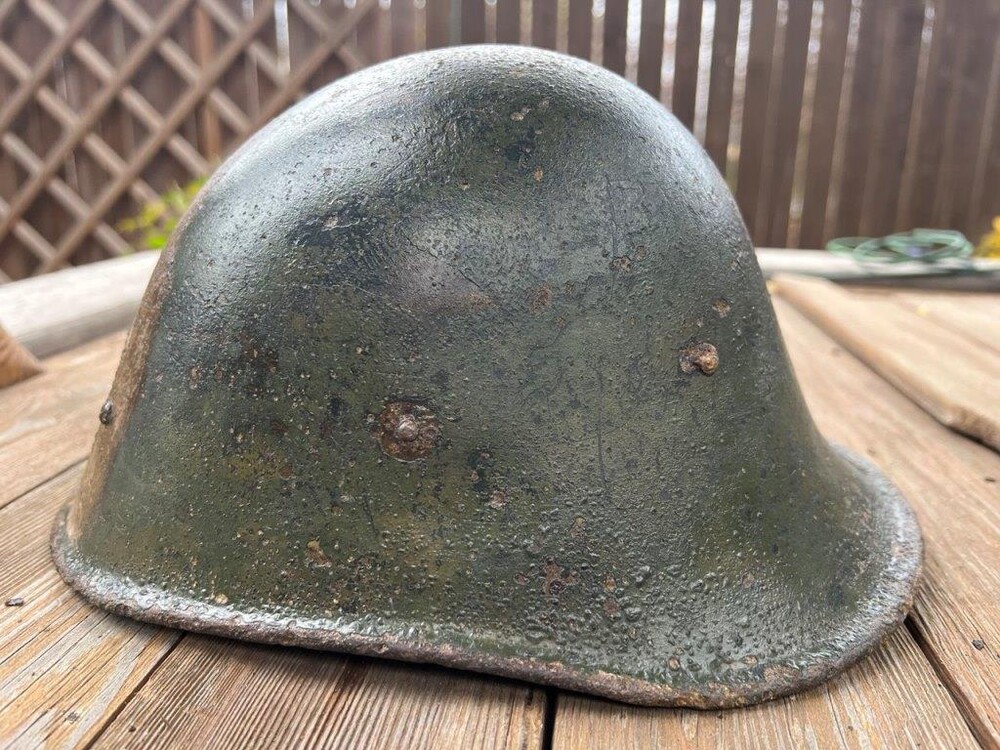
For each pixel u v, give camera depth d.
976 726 0.22
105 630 0.25
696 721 0.22
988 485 0.37
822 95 1.17
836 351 0.62
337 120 0.25
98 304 0.63
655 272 0.24
